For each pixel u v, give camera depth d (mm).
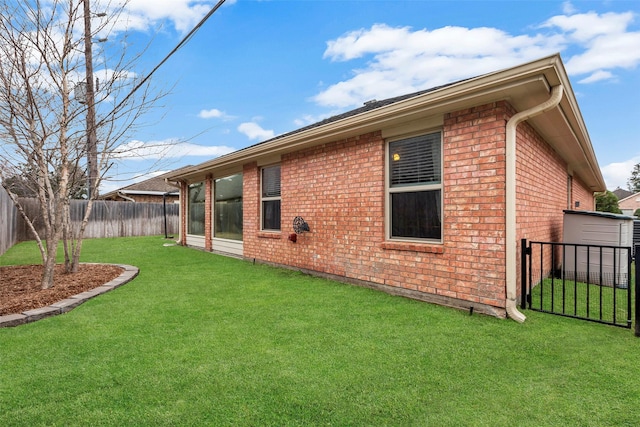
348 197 5711
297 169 6809
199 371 2578
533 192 5031
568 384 2408
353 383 2422
